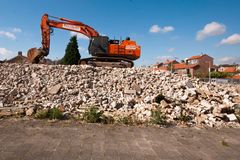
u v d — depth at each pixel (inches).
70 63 1494.8
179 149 217.2
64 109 339.9
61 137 232.4
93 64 677.9
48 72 503.5
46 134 239.8
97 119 294.2
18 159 179.6
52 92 414.3
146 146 220.1
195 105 377.1
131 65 700.7
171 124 301.6
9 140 219.0
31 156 185.6
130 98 397.4
